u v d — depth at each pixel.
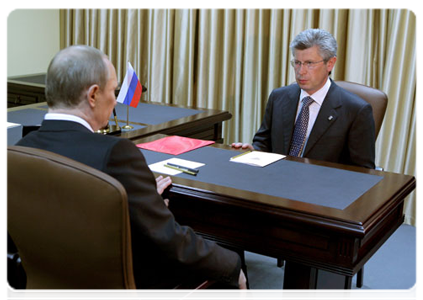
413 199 3.89
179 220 2.08
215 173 2.18
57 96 1.53
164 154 2.45
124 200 1.35
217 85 4.38
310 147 2.80
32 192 1.43
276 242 1.88
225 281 1.71
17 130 2.31
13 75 4.53
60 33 4.86
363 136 2.72
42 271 1.58
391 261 3.36
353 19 3.78
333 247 1.77
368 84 3.87
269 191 1.98
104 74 1.53
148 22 4.50
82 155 1.45
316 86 2.75
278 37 4.07
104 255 1.41
